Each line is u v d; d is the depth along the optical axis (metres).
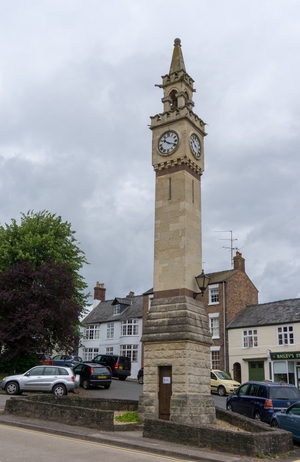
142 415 16.38
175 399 15.84
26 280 27.20
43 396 18.08
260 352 36.78
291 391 18.33
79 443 12.38
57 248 31.91
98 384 29.02
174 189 19.06
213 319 41.22
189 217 18.73
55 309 26.83
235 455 11.41
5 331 25.44
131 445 12.17
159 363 16.72
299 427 14.15
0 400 20.28
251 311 40.50
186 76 21.17
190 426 12.61
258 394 18.73
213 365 39.84
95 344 52.22
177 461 10.74
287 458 11.54
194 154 19.80
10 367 28.55
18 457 10.01
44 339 26.30
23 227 32.22
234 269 43.75
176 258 18.11
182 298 17.39
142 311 48.91
